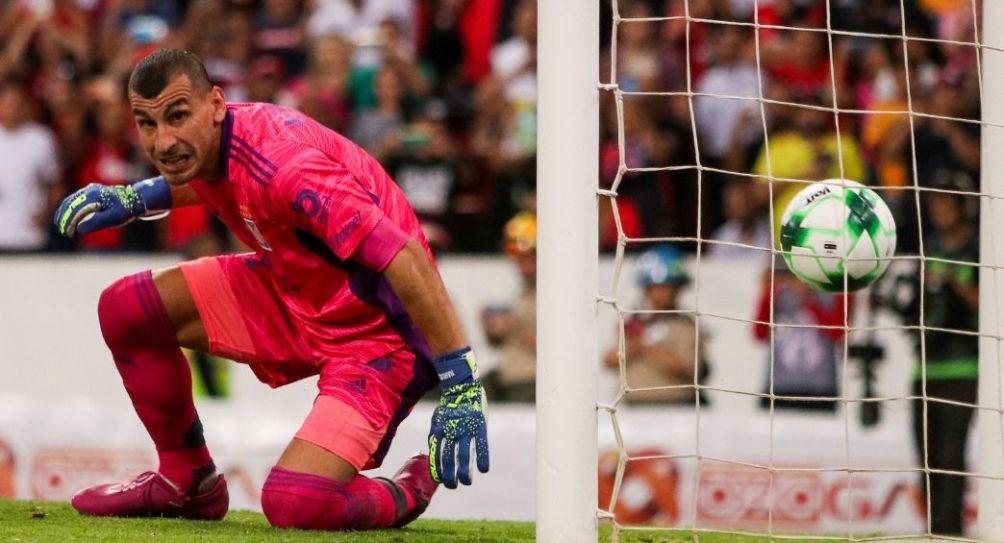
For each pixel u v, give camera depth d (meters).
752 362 28.00
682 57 33.56
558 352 12.91
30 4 37.59
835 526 27.17
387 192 14.52
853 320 27.62
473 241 31.53
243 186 13.99
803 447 27.28
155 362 15.20
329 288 14.63
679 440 27.20
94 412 29.12
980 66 15.58
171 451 15.48
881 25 34.25
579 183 12.86
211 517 15.81
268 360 15.26
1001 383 15.41
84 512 15.64
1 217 33.94
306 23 36.97
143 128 13.73
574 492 12.90
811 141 31.77
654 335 27.97
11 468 29.28
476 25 36.47
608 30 33.81
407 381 14.86
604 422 27.50
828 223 14.55
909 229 27.81
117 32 37.28
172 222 31.38
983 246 15.53
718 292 28.16
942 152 31.34
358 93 34.00
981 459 15.58
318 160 13.77
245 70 36.19
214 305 15.17
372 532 14.59
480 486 27.34
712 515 27.19
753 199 31.16
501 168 32.16
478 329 28.67
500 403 28.03
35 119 34.91
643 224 30.70
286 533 14.12
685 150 32.06
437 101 35.09
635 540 15.59
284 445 27.95
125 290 15.05
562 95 12.87
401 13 36.88
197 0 37.38
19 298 30.42
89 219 15.34
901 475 27.09
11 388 30.22
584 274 12.88
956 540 15.22
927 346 26.95
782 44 33.50
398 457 27.31
